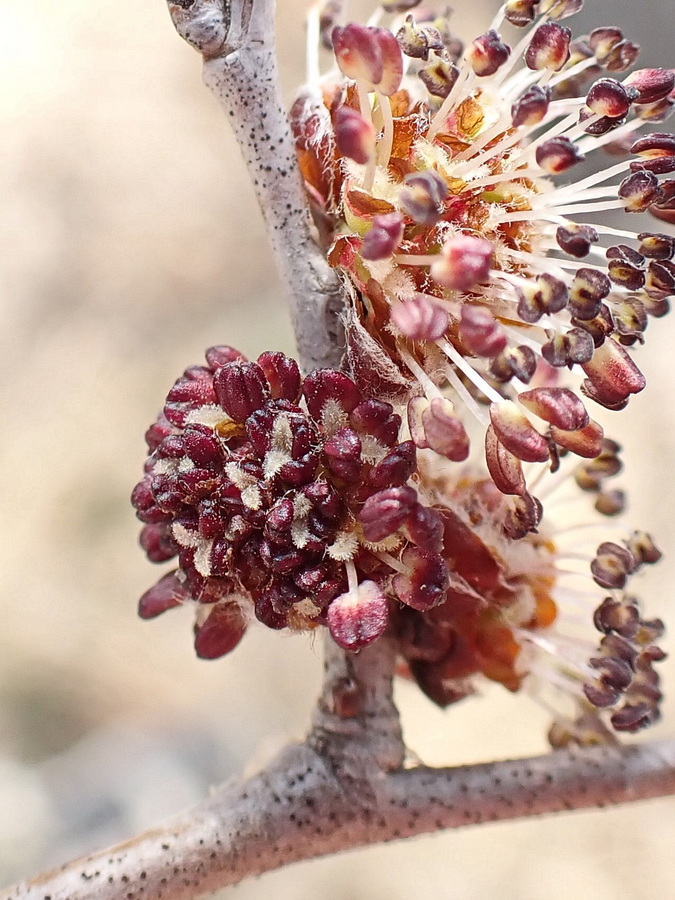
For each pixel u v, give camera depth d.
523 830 0.09
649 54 0.12
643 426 0.11
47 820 0.09
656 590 0.10
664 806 0.09
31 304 0.13
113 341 0.13
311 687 0.11
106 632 0.11
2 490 0.12
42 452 0.12
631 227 0.09
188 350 0.13
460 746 0.09
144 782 0.09
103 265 0.13
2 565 0.11
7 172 0.13
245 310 0.13
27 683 0.10
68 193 0.13
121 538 0.12
